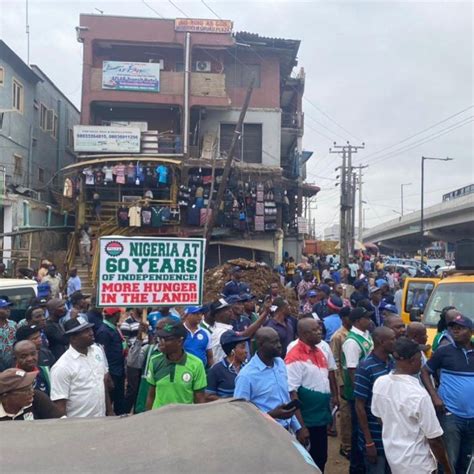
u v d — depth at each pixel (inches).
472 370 203.5
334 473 243.4
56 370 182.5
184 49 1050.7
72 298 327.6
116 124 1023.0
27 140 1033.5
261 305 446.3
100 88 1022.4
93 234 932.6
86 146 971.9
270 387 172.7
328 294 418.0
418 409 157.3
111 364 264.4
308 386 201.2
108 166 930.1
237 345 192.4
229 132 1093.8
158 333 177.3
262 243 996.6
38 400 157.8
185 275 255.4
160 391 175.8
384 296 479.2
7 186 914.1
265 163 1086.4
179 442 76.7
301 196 1136.8
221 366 192.2
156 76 1030.4
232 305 294.0
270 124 1098.1
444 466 160.7
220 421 85.2
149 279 251.0
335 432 301.1
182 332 176.7
